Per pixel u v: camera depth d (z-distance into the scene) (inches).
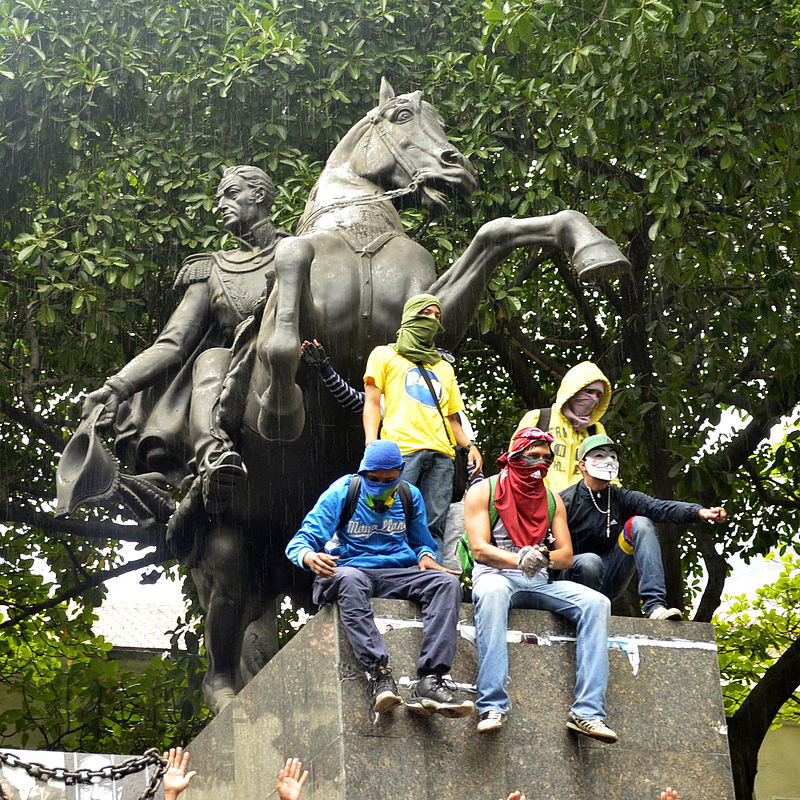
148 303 525.7
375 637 250.8
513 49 447.8
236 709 300.0
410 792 248.4
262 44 491.2
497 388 578.9
